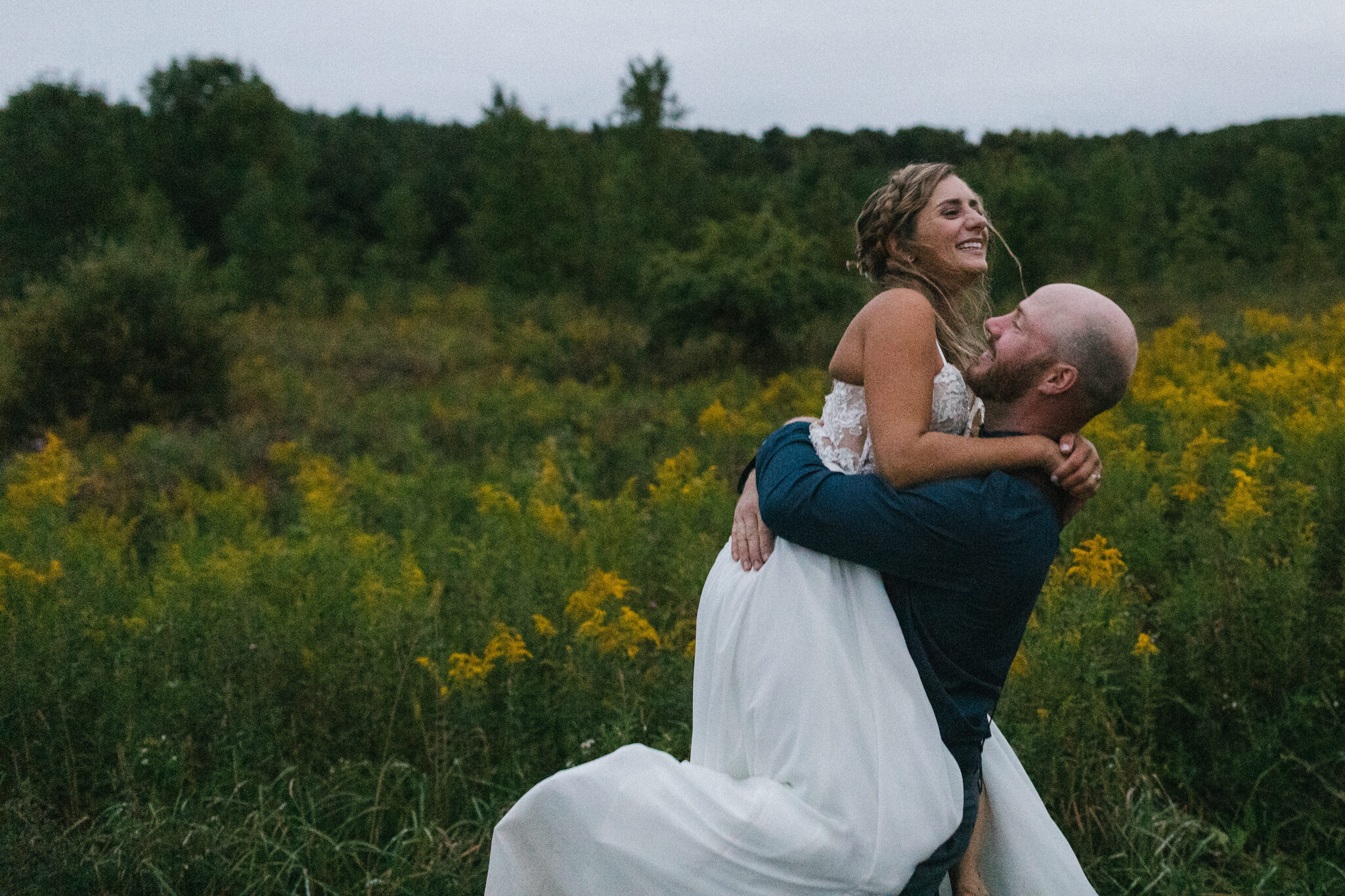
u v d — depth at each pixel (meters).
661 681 4.21
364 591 4.77
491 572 5.44
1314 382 7.71
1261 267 27.03
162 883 3.11
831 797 1.86
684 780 1.94
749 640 1.99
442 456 10.48
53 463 8.81
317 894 3.32
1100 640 3.85
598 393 13.44
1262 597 3.97
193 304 13.84
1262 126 46.28
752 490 2.18
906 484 1.86
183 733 4.01
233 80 39.47
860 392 2.00
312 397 14.37
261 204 33.62
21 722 3.83
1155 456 6.42
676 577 5.45
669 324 15.79
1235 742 3.67
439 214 43.56
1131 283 23.53
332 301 31.81
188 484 9.08
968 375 1.99
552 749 3.87
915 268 2.03
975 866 2.19
